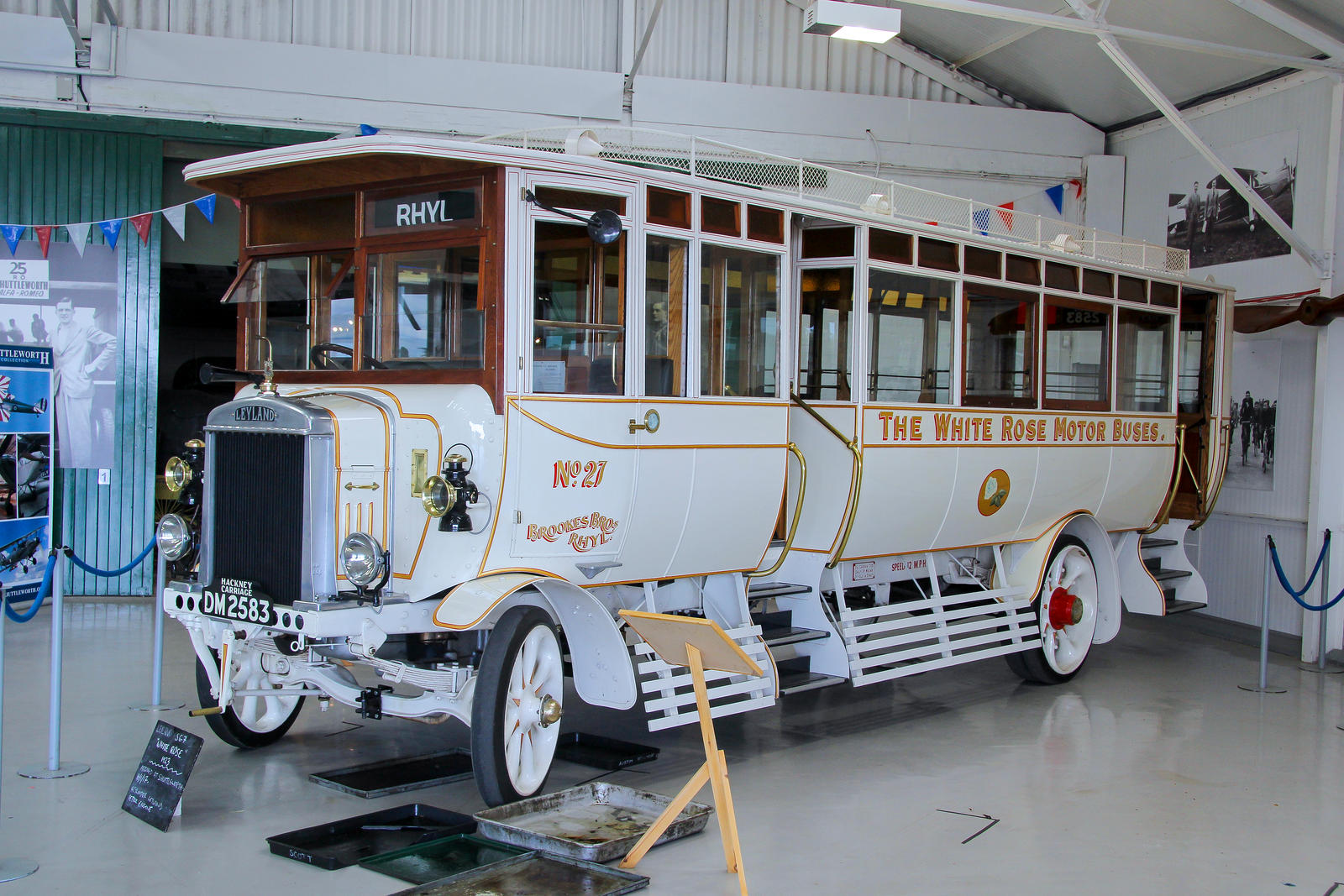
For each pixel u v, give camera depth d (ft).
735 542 20.39
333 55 34.68
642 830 15.40
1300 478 32.63
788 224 21.07
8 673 24.80
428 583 16.46
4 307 33.35
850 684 26.91
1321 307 29.73
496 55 36.73
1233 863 15.65
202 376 17.70
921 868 15.07
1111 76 36.76
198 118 33.88
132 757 19.01
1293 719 24.12
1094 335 28.43
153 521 34.60
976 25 36.65
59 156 33.50
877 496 22.49
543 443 16.98
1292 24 28.84
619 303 18.10
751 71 39.04
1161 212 37.93
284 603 15.90
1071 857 15.65
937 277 23.81
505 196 16.65
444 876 14.05
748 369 20.43
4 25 32.73
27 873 13.98
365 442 16.17
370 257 17.81
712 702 23.38
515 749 16.44
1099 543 28.58
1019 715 23.94
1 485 30.99
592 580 18.04
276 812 16.52
